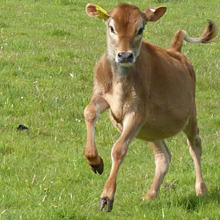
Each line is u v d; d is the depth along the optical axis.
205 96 33.53
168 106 19.58
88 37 46.28
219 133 27.64
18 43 40.19
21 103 28.50
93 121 17.78
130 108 18.16
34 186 19.94
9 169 21.28
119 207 18.62
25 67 34.84
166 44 46.12
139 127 18.28
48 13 54.16
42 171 21.45
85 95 30.97
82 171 21.67
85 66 36.28
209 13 61.00
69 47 41.34
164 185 20.91
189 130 21.23
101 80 18.45
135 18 18.27
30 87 30.98
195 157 21.14
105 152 24.28
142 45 19.16
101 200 16.56
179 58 21.47
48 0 59.31
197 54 43.38
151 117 19.19
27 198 18.69
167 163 20.48
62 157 23.14
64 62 36.59
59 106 28.78
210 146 25.58
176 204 18.52
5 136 24.70
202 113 30.56
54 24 49.72
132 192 20.09
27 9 54.78
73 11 56.53
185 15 59.50
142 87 18.25
